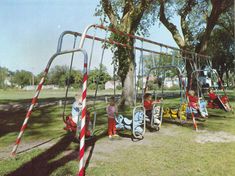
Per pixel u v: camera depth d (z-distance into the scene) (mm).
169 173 5234
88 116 7469
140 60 9594
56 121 11586
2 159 6039
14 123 11180
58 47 6801
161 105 9922
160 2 21109
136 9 15133
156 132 9156
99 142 7684
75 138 7672
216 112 14367
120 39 13633
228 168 5488
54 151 6664
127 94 15711
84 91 5352
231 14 30109
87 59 5621
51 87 84250
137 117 8234
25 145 7324
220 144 7438
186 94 11000
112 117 8297
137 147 7137
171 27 22312
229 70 56031
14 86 94938
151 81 12781
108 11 15125
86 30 7367
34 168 5434
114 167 5551
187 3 22766
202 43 20984
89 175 5121
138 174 5191
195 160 6000
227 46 44750
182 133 8992
